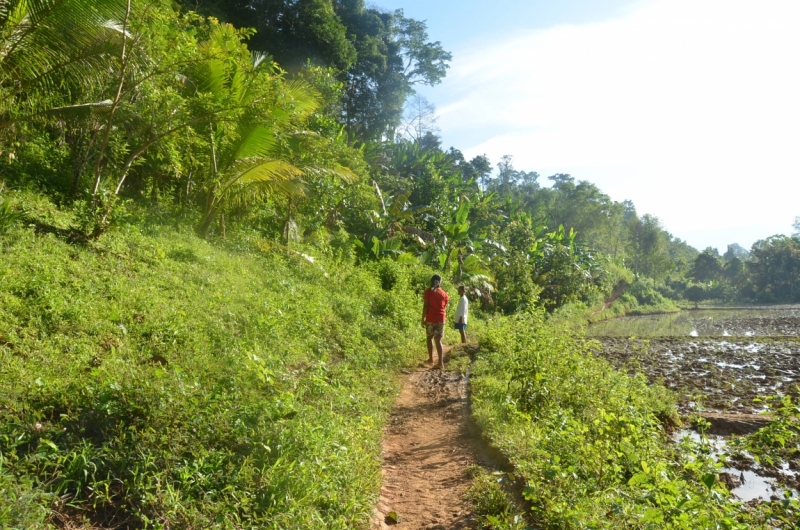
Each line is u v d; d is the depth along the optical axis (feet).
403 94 137.18
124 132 37.93
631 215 327.88
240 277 36.24
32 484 10.82
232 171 42.98
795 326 123.65
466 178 205.77
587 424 20.21
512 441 19.44
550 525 13.47
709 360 61.57
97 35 29.30
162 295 27.07
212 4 80.48
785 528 15.85
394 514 15.11
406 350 37.04
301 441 14.98
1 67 27.50
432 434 22.56
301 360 26.96
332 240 66.90
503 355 36.70
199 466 12.99
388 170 118.52
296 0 98.37
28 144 37.29
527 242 118.62
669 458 19.33
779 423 16.71
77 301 21.77
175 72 38.27
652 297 206.90
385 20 141.18
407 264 71.00
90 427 13.67
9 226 25.98
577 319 118.21
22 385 14.47
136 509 11.59
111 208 30.86
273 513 12.41
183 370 19.10
